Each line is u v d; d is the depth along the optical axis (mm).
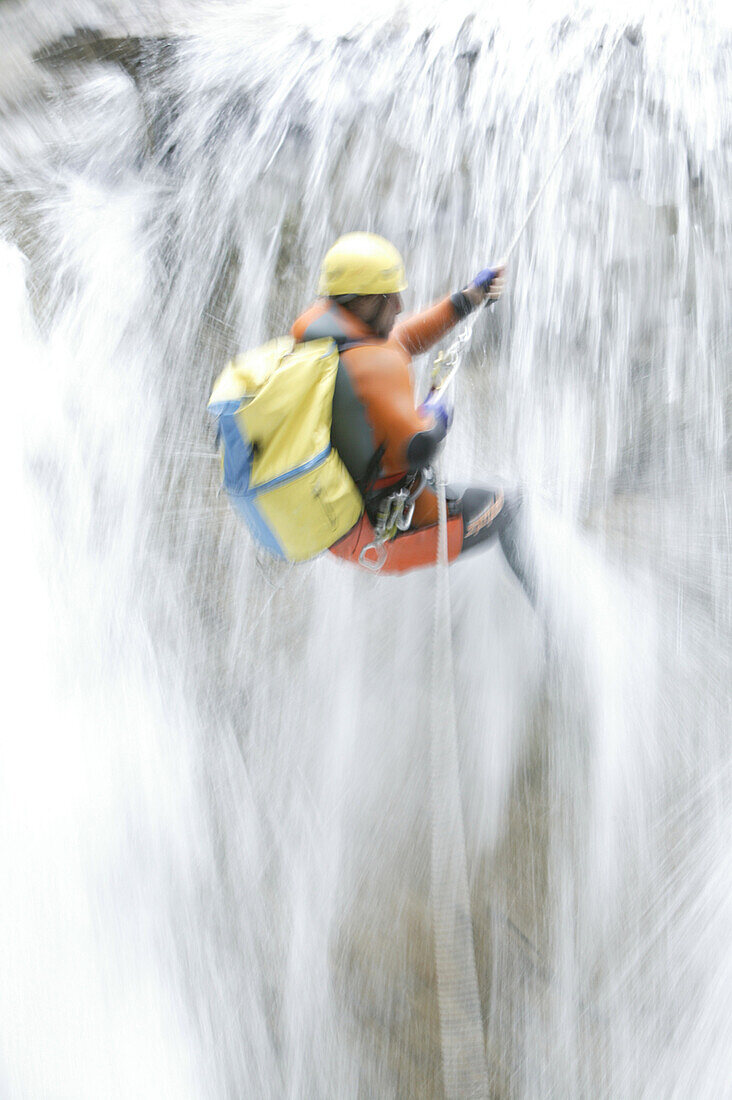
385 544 3357
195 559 4809
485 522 3609
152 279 6125
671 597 4379
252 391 2922
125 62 7133
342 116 6516
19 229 6312
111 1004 3225
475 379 5641
